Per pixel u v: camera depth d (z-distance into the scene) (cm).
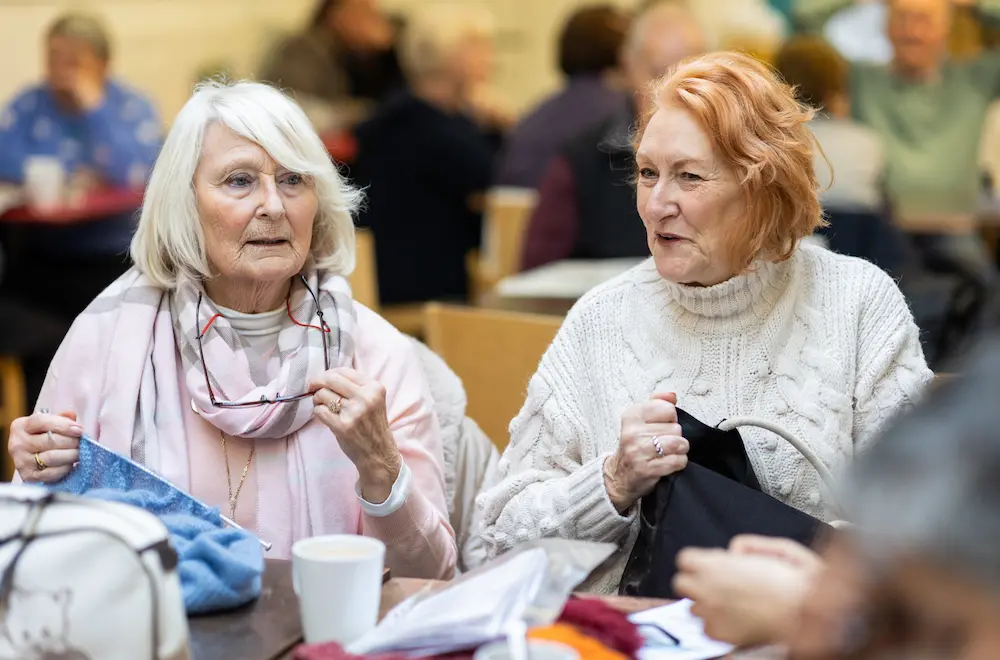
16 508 124
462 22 608
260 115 192
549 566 138
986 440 69
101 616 120
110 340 197
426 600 138
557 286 349
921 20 486
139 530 122
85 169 520
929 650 70
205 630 140
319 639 135
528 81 896
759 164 179
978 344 74
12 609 120
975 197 495
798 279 192
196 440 194
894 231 375
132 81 698
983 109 494
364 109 621
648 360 194
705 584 127
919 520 69
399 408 200
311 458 193
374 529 187
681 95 183
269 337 200
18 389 402
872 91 496
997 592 67
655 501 168
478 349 258
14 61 646
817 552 148
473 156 507
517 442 202
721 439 173
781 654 119
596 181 397
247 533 155
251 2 752
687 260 186
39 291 461
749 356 189
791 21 653
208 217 193
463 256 517
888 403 187
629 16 501
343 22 658
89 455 174
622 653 133
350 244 209
